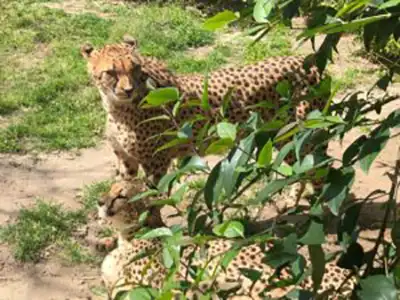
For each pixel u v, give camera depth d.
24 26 12.86
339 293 2.81
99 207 6.36
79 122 9.78
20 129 9.41
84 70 11.20
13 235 7.32
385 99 2.68
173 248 2.56
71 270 6.91
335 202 2.09
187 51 12.45
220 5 14.41
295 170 2.20
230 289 2.80
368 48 2.37
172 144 2.58
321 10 2.41
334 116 2.30
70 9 14.02
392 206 2.33
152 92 2.51
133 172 7.70
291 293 2.24
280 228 2.30
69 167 8.76
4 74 11.00
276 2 2.39
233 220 2.43
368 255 2.36
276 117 2.37
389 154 8.94
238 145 2.28
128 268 6.11
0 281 6.70
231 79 7.62
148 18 13.50
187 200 7.81
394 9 2.15
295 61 7.86
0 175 8.48
